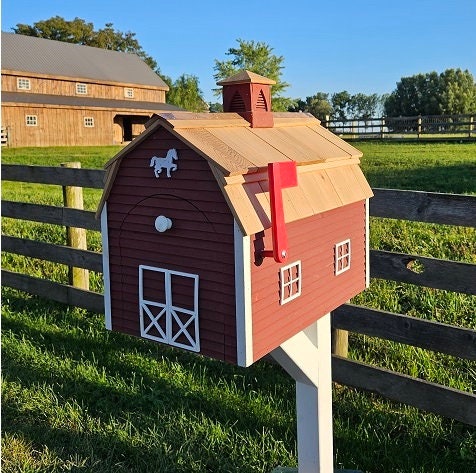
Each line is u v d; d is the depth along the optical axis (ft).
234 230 6.15
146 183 6.88
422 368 11.62
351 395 11.35
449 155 50.06
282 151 6.91
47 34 231.71
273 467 9.43
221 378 12.26
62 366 13.04
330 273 7.87
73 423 10.97
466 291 10.12
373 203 11.01
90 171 16.05
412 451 9.53
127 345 14.06
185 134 6.25
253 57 114.32
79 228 17.02
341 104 260.83
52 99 119.85
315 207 6.98
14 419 11.17
